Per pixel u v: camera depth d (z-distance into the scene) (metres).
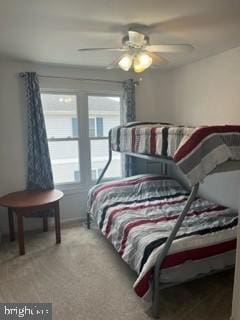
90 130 3.79
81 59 3.06
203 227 2.25
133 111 3.74
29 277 2.36
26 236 3.26
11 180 3.30
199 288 2.19
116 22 2.01
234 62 2.72
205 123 3.21
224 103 2.89
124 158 3.83
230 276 2.36
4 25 2.05
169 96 3.92
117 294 2.13
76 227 3.52
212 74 3.03
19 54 2.85
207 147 1.68
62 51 2.75
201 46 2.65
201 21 2.02
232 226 2.28
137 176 3.57
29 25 2.05
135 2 1.68
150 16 1.91
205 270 2.03
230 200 2.87
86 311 1.93
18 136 3.27
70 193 3.66
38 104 3.20
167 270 1.88
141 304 2.01
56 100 3.53
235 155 1.75
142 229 2.21
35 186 3.34
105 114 3.85
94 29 2.15
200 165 1.67
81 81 3.53
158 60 2.23
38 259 2.68
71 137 3.67
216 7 1.78
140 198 3.09
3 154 3.22
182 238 2.01
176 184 3.46
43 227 3.44
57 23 2.02
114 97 3.87
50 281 2.30
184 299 2.05
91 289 2.19
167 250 1.83
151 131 2.50
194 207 2.79
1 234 3.15
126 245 2.22
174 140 2.15
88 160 3.77
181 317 1.86
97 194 3.20
